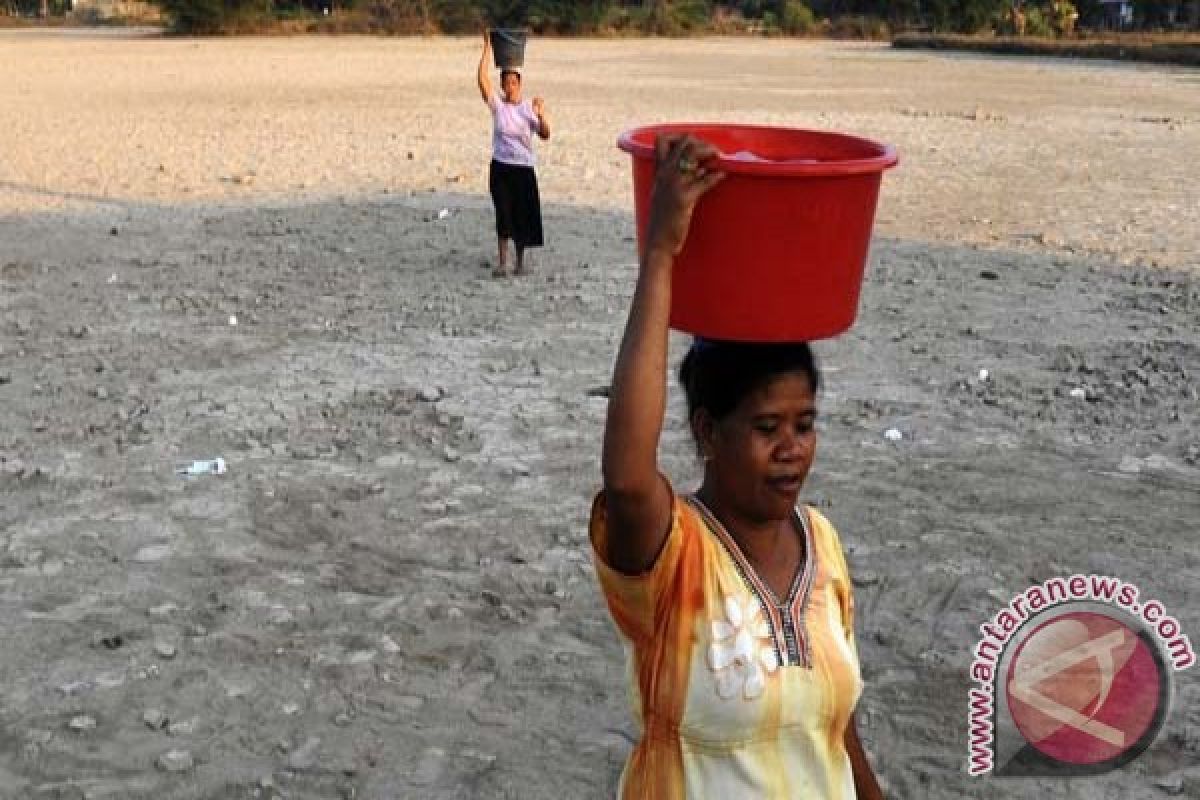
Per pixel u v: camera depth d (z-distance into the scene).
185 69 37.34
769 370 2.34
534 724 4.64
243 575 5.73
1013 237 13.94
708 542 2.40
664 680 2.38
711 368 2.39
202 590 5.59
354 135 22.22
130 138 21.56
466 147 20.77
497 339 9.60
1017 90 33.66
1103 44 48.19
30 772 4.30
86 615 5.35
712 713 2.37
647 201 2.34
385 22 60.09
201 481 6.78
